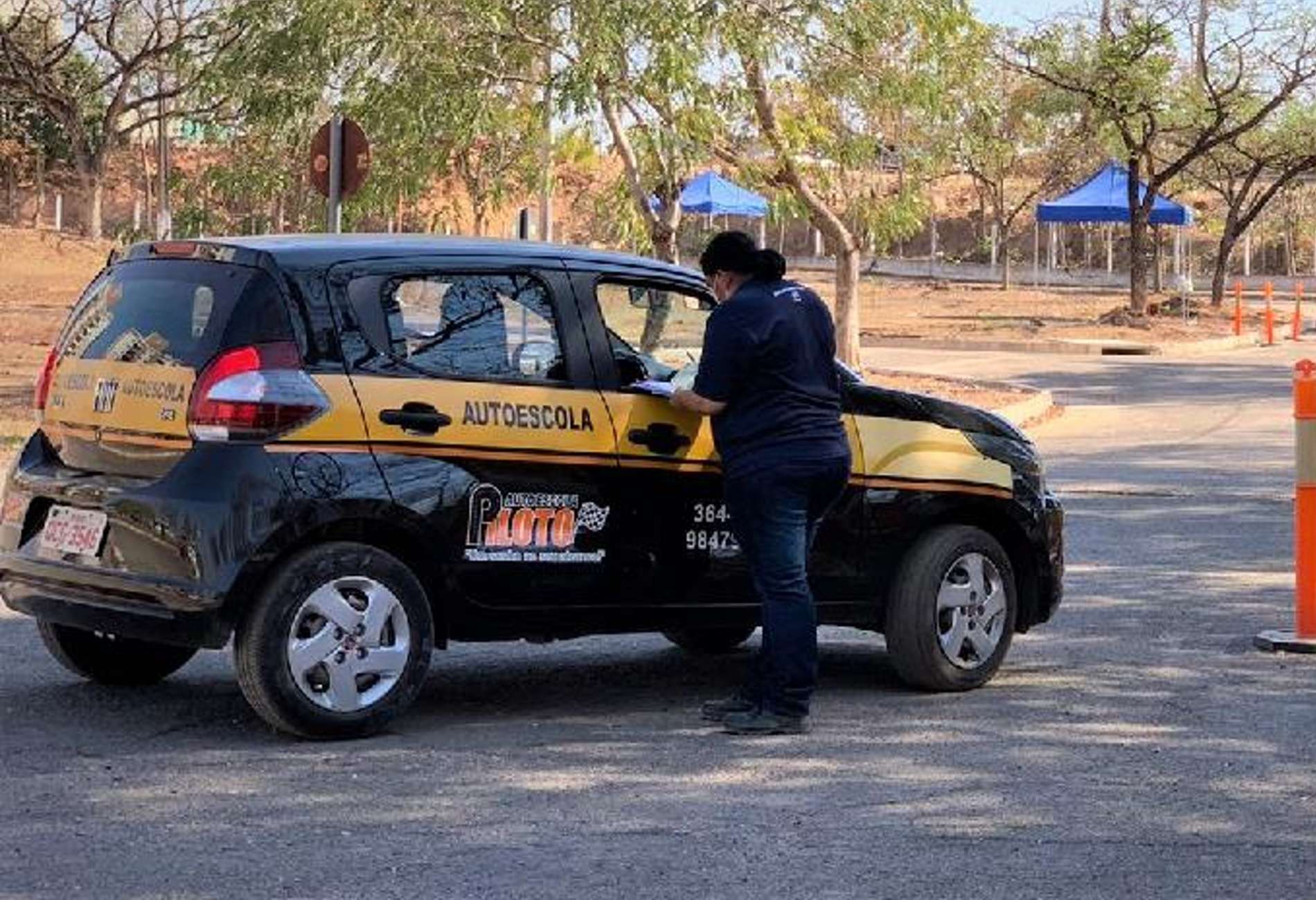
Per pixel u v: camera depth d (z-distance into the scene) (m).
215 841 5.98
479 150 21.72
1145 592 11.19
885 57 22.20
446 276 7.56
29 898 5.39
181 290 7.46
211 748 7.20
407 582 7.32
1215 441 20.53
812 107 22.44
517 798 6.54
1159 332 41.66
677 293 8.15
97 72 52.59
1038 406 23.98
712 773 6.94
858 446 8.27
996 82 43.84
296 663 7.15
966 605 8.48
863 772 6.97
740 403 7.50
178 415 7.22
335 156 15.98
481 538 7.45
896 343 38.06
